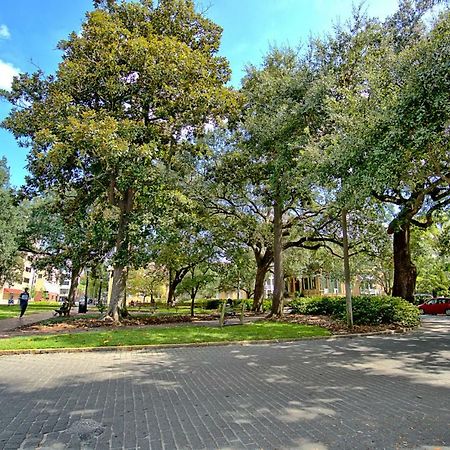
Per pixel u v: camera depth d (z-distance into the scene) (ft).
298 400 19.25
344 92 43.11
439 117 30.32
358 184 36.24
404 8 50.62
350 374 25.45
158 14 61.41
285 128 54.95
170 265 81.30
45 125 53.01
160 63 53.78
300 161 48.14
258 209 84.12
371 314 54.70
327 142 45.16
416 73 31.14
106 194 69.46
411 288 66.33
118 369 27.63
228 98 59.67
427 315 100.22
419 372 25.98
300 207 74.08
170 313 93.76
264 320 65.67
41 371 26.86
